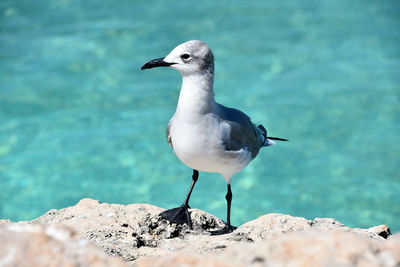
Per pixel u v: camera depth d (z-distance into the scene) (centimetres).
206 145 600
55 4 2370
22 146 1419
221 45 2005
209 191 1253
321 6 2452
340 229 552
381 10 2406
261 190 1257
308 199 1215
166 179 1296
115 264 324
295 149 1418
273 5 2438
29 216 1160
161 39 2027
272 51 1972
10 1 2394
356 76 1797
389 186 1253
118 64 1841
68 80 1742
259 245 338
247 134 654
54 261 317
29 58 1866
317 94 1680
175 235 621
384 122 1526
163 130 1492
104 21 2191
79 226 587
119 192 1240
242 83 1748
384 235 592
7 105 1591
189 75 593
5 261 315
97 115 1563
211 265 331
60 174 1306
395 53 1961
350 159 1367
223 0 2472
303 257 316
